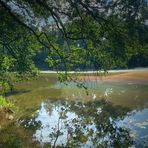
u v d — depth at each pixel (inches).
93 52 507.2
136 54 457.7
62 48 602.2
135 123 724.7
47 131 700.0
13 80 721.0
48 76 2149.4
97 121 781.9
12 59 654.5
